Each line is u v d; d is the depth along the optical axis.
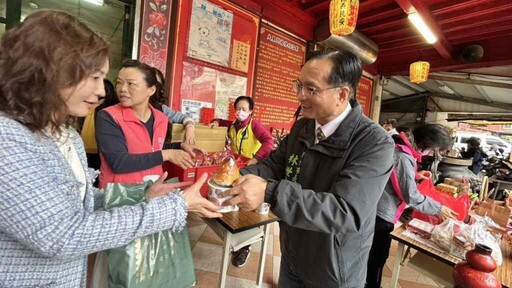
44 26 0.50
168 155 1.45
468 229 1.22
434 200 1.58
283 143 1.26
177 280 0.82
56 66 0.50
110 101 1.85
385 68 6.25
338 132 0.94
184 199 0.67
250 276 2.00
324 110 0.92
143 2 2.55
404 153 1.54
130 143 1.42
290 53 4.11
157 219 0.61
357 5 2.75
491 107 9.73
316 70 0.87
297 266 1.06
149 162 1.38
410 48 5.38
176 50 2.80
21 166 0.49
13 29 0.51
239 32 3.34
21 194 0.48
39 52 0.49
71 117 0.67
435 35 4.09
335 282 0.97
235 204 0.76
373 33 4.74
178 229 0.67
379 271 1.73
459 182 2.40
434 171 3.05
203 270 2.00
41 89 0.51
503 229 1.48
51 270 0.59
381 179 0.83
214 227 1.63
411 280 2.25
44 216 0.49
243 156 2.44
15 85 0.50
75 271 0.66
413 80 4.90
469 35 4.34
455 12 3.71
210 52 3.08
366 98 6.26
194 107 3.02
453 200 1.61
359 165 0.83
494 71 5.91
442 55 5.04
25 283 0.56
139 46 2.57
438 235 1.28
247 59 3.49
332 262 0.96
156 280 0.78
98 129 1.35
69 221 0.52
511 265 1.19
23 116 0.52
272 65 3.87
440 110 10.67
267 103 3.90
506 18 3.68
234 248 1.64
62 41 0.50
